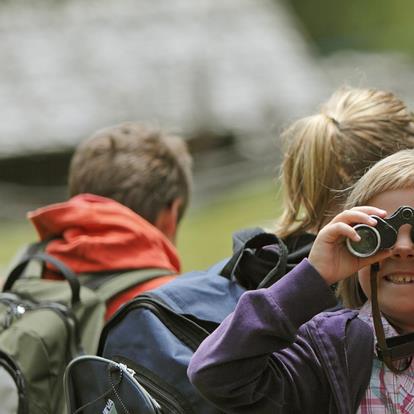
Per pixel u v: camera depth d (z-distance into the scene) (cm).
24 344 1000
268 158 5647
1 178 5662
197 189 5234
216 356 712
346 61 8875
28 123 5812
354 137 887
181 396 809
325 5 12050
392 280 739
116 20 6512
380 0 11994
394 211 739
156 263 1084
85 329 1025
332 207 883
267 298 710
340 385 734
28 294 1063
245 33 6638
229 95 6178
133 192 1159
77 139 5819
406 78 7294
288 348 754
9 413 982
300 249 866
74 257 1088
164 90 6144
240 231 870
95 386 833
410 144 900
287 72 6488
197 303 839
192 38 6512
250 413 733
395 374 743
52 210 1109
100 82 6156
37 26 6397
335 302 724
